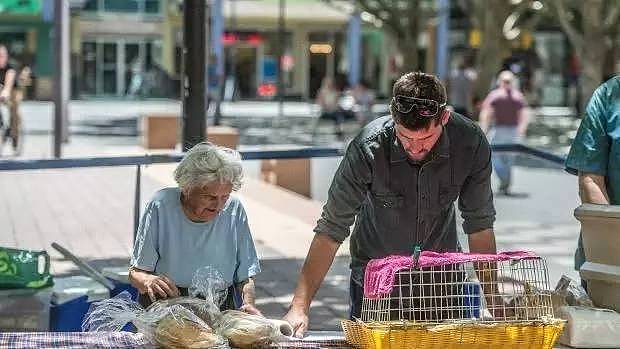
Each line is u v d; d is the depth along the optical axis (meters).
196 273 8.78
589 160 9.48
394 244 8.88
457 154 8.56
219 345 7.67
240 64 113.31
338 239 8.69
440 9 81.75
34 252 11.12
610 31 54.09
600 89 9.57
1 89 39.19
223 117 79.69
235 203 9.10
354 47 106.12
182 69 16.69
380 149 8.52
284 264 20.25
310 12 112.62
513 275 8.09
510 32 64.81
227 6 111.31
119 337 8.00
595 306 8.58
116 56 107.56
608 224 8.32
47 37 101.25
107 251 20.03
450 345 7.26
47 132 56.44
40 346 7.66
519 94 33.84
